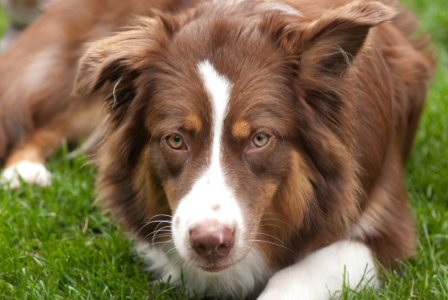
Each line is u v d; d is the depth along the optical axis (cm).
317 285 469
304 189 471
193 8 496
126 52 464
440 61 998
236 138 427
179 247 414
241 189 421
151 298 488
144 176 485
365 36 426
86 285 494
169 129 440
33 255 540
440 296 468
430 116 781
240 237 411
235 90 430
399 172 555
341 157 465
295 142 457
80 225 616
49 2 912
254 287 525
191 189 418
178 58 449
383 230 508
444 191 645
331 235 494
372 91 501
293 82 450
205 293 529
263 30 456
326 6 537
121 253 552
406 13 667
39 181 686
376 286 482
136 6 644
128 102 483
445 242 551
